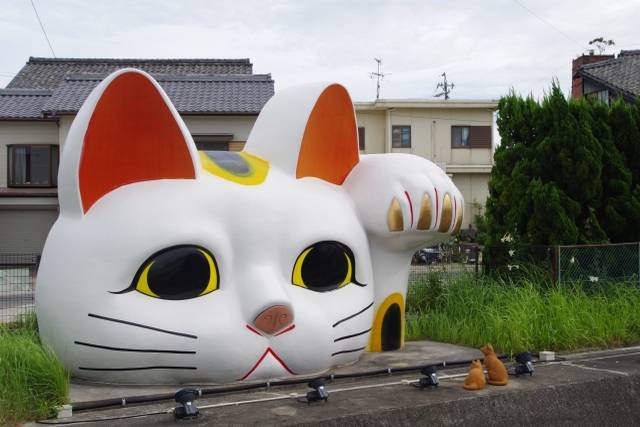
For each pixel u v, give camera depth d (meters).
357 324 5.86
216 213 5.20
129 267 4.90
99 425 4.20
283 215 5.48
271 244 5.36
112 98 4.99
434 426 4.75
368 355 6.45
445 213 6.42
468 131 26.11
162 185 5.20
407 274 6.81
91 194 5.07
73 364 5.03
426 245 6.66
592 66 22.45
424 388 5.23
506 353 6.79
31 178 19.56
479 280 8.76
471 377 5.26
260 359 5.19
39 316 5.24
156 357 4.91
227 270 5.16
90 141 5.00
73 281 4.94
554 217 9.11
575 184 9.34
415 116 25.86
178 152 5.23
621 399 5.74
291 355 5.32
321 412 4.48
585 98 10.24
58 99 18.16
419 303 8.97
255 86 19.66
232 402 4.72
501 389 5.25
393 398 4.91
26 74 22.67
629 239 9.81
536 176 9.56
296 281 5.52
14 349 4.78
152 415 4.43
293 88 6.42
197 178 5.29
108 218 5.00
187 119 18.45
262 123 6.38
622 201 9.61
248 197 5.37
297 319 5.36
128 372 4.94
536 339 7.09
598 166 9.38
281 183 5.73
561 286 8.35
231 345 5.03
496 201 10.07
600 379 5.69
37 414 4.41
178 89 19.23
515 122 9.98
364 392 5.09
